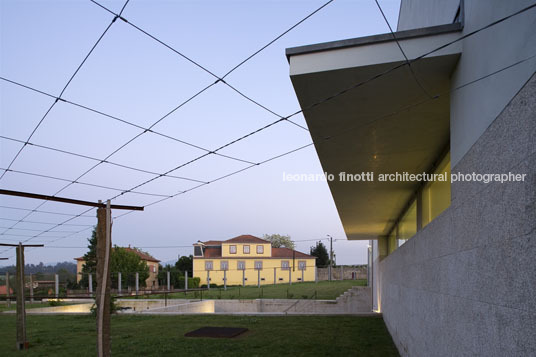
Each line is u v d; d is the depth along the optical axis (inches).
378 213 607.8
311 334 485.1
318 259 2490.2
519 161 99.7
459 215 156.6
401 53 189.3
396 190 464.8
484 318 125.6
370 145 309.0
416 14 311.1
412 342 281.0
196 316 691.4
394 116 252.5
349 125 267.7
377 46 193.2
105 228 286.7
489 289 121.3
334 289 1288.1
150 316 711.7
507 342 106.8
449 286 170.6
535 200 90.8
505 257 108.7
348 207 563.8
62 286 1648.6
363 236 877.2
